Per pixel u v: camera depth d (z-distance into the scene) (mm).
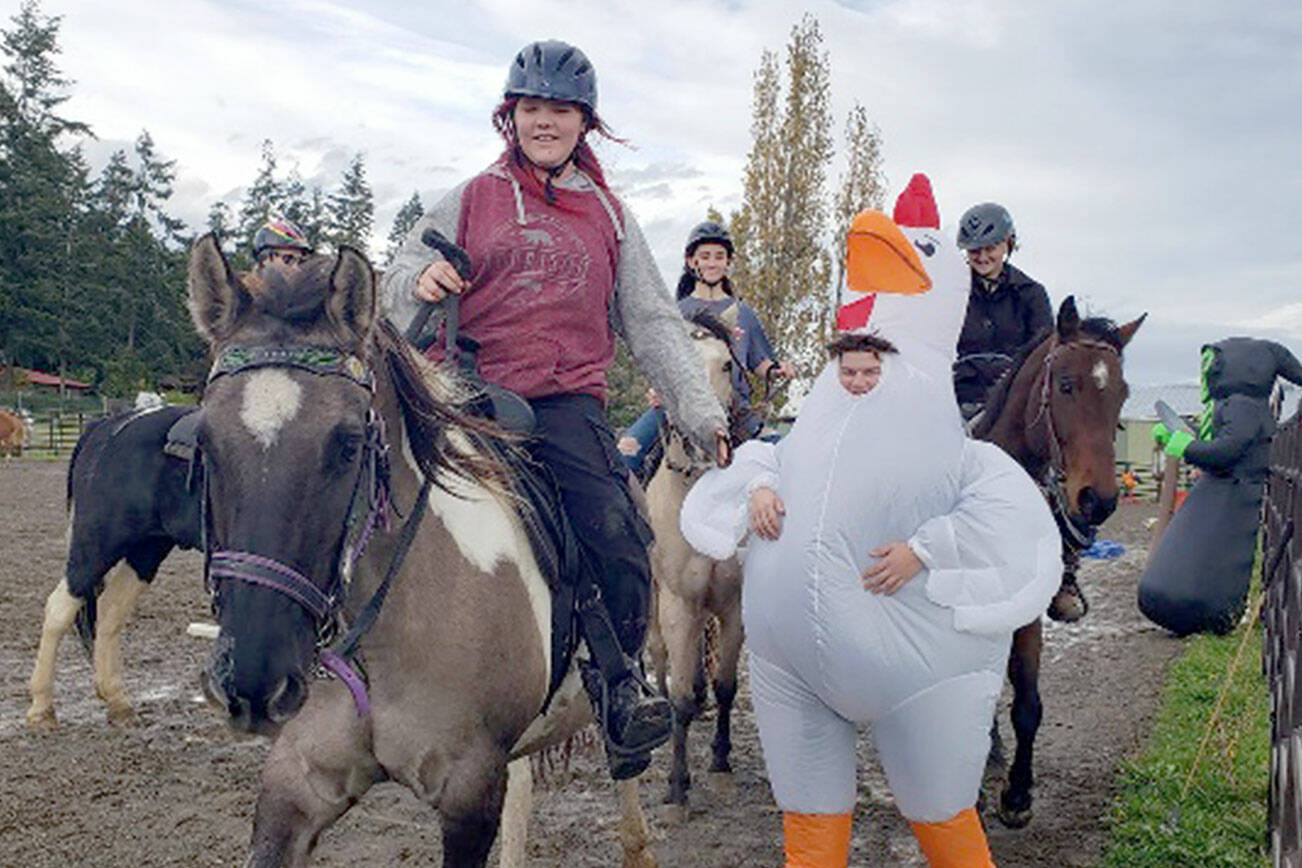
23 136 61594
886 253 3062
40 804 4992
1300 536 4242
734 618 5285
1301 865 3092
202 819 4879
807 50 25156
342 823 4918
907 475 2908
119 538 5828
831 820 3121
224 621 2143
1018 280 5637
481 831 2654
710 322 5445
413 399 2615
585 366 3141
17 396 39625
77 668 7523
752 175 25234
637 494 3664
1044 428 4617
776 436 5949
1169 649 9398
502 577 2705
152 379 58500
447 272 2869
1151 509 25078
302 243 6375
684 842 4844
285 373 2248
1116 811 5121
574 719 3287
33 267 58688
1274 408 9055
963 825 3041
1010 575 2889
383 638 2549
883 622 2885
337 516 2229
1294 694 3660
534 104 3109
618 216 3279
